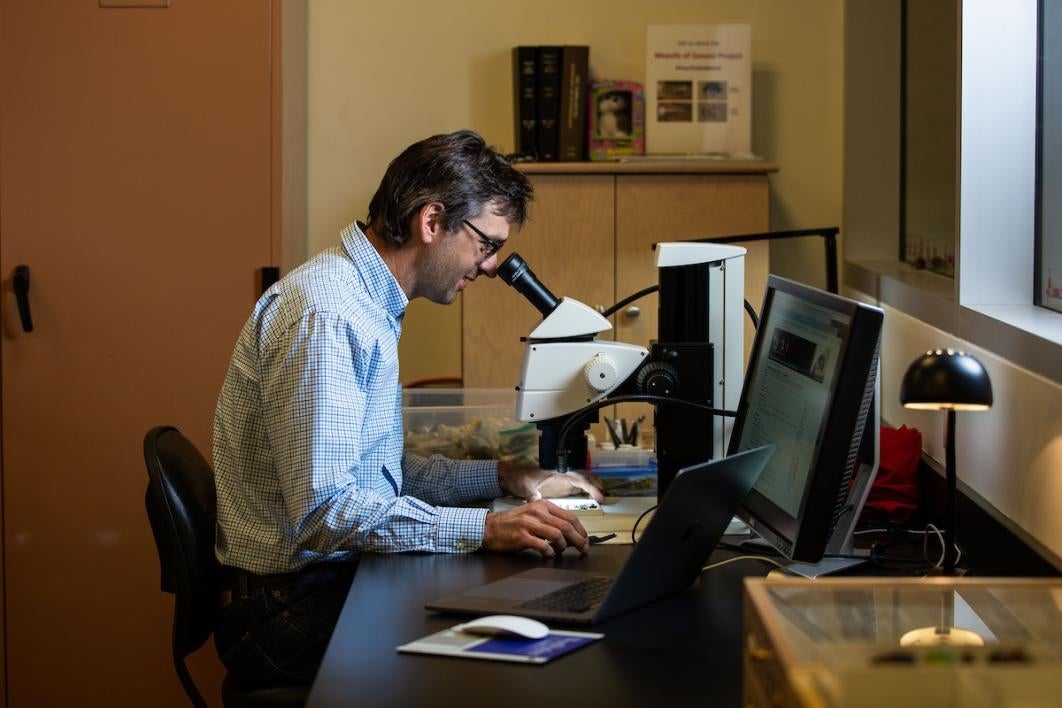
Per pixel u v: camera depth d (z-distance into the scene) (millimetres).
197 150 3217
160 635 3309
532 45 3711
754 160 3426
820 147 3738
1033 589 987
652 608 1549
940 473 2146
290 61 3365
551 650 1354
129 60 3197
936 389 1370
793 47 3719
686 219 3402
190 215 3229
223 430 2033
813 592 972
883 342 2979
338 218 3754
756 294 3412
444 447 2467
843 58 3660
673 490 1402
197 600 2039
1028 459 1768
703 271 2086
